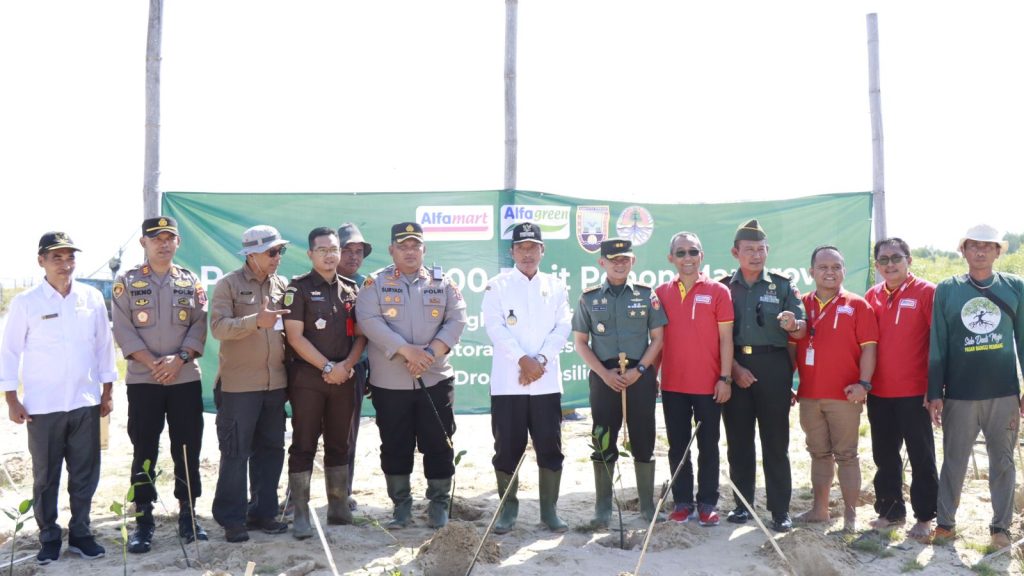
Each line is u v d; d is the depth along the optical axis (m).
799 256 8.26
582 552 4.97
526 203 7.81
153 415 5.15
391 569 4.65
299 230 7.54
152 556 5.00
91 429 5.09
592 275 7.97
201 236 7.38
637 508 6.14
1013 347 5.05
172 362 5.05
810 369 5.49
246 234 5.30
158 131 7.47
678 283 5.69
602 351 5.62
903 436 5.41
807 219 8.25
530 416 5.55
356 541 5.23
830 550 4.73
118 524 5.77
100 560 4.94
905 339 5.36
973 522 5.57
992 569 4.70
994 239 4.97
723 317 5.48
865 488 6.44
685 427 5.62
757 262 5.54
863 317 5.38
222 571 4.53
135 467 5.16
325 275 5.45
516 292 5.66
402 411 5.53
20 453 7.86
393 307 5.50
